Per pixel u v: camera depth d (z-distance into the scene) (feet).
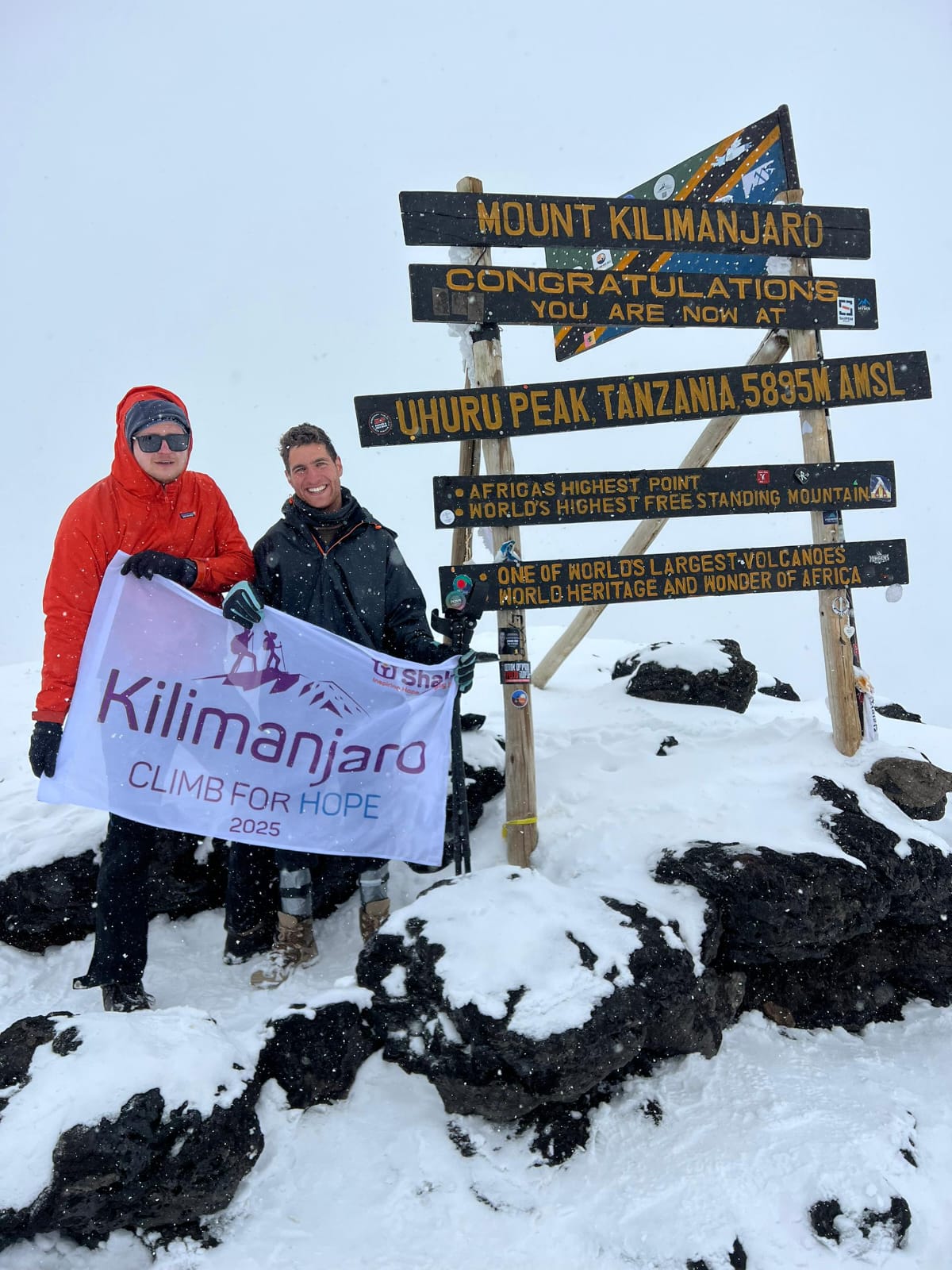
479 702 19.03
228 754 12.10
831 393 14.76
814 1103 10.96
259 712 12.23
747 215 14.52
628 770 15.78
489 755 15.61
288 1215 9.40
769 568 14.60
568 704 19.30
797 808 14.16
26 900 13.47
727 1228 9.31
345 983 11.41
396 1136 10.25
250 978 12.72
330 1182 9.75
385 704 12.54
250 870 13.05
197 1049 9.89
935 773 14.84
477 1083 10.00
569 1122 10.37
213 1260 8.91
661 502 14.15
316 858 13.96
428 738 12.58
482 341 13.73
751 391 14.51
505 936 10.89
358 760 12.42
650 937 11.35
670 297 14.21
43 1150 8.80
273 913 13.41
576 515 13.88
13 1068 9.71
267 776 12.19
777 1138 10.34
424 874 14.26
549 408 13.76
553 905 11.50
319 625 12.66
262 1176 9.76
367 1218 9.36
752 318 14.56
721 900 12.44
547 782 15.55
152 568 11.57
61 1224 8.82
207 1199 9.15
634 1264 8.99
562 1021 9.93
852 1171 9.87
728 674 18.49
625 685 19.40
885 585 15.06
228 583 12.55
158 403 11.67
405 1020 10.69
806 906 12.30
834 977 13.20
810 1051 12.23
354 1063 10.82
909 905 13.44
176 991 12.42
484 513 13.55
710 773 15.38
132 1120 9.04
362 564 12.85
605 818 14.33
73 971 13.16
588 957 10.78
